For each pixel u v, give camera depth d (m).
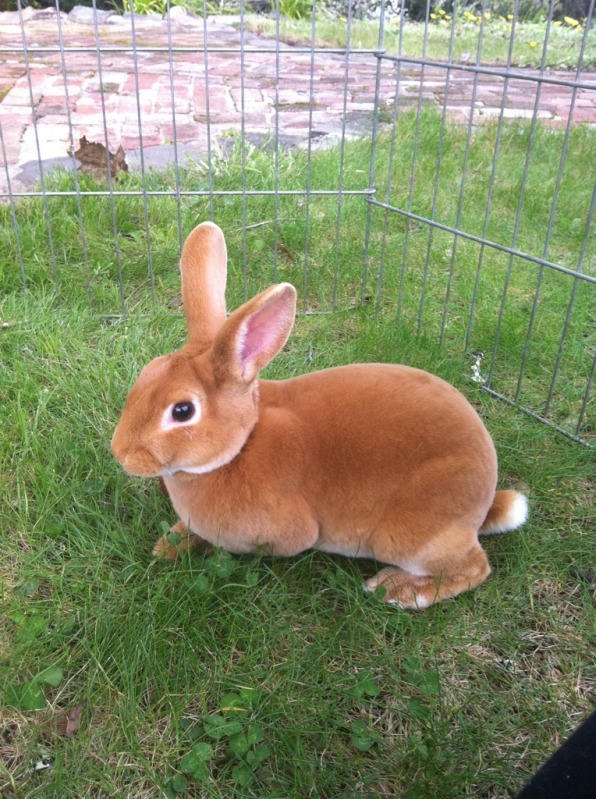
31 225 1.23
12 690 0.60
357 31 3.29
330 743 0.59
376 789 0.57
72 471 0.81
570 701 0.63
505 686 0.65
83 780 0.56
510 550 0.77
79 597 0.68
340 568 0.73
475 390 0.98
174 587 0.68
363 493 0.66
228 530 0.67
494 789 0.57
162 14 3.89
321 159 1.56
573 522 0.81
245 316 0.58
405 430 0.66
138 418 0.60
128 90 2.24
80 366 0.97
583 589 0.73
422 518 0.66
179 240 1.15
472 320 1.06
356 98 2.29
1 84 2.25
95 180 1.45
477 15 3.73
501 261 1.30
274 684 0.62
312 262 1.24
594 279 0.88
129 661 0.63
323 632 0.67
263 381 0.71
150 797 0.56
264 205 1.36
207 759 0.57
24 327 1.03
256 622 0.67
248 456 0.65
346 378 0.70
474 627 0.69
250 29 3.48
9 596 0.68
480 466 0.67
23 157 1.58
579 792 0.43
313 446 0.66
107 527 0.75
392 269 1.24
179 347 1.03
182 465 0.62
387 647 0.66
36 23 3.46
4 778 0.56
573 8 3.56
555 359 1.06
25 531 0.74
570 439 0.92
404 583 0.70
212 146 1.67
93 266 1.19
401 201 1.44
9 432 0.85
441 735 0.59
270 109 2.09
